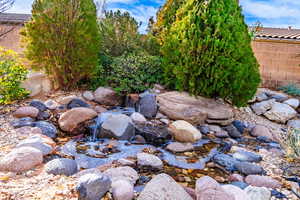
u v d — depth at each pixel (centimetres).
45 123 364
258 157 315
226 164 292
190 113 429
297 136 322
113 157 301
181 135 373
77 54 491
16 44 871
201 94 463
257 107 579
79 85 551
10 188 192
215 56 431
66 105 436
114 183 213
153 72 535
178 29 464
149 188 198
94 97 491
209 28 428
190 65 442
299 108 598
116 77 532
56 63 487
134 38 661
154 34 688
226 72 434
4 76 414
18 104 438
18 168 227
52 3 464
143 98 471
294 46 732
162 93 495
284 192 234
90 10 508
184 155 324
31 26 474
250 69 469
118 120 374
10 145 289
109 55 622
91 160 288
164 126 400
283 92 689
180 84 464
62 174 229
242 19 483
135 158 298
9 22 862
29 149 251
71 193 193
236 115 523
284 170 286
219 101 509
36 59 486
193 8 451
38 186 201
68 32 478
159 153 326
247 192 223
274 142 399
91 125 384
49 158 276
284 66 746
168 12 607
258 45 766
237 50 435
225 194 201
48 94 500
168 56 482
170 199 190
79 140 352
